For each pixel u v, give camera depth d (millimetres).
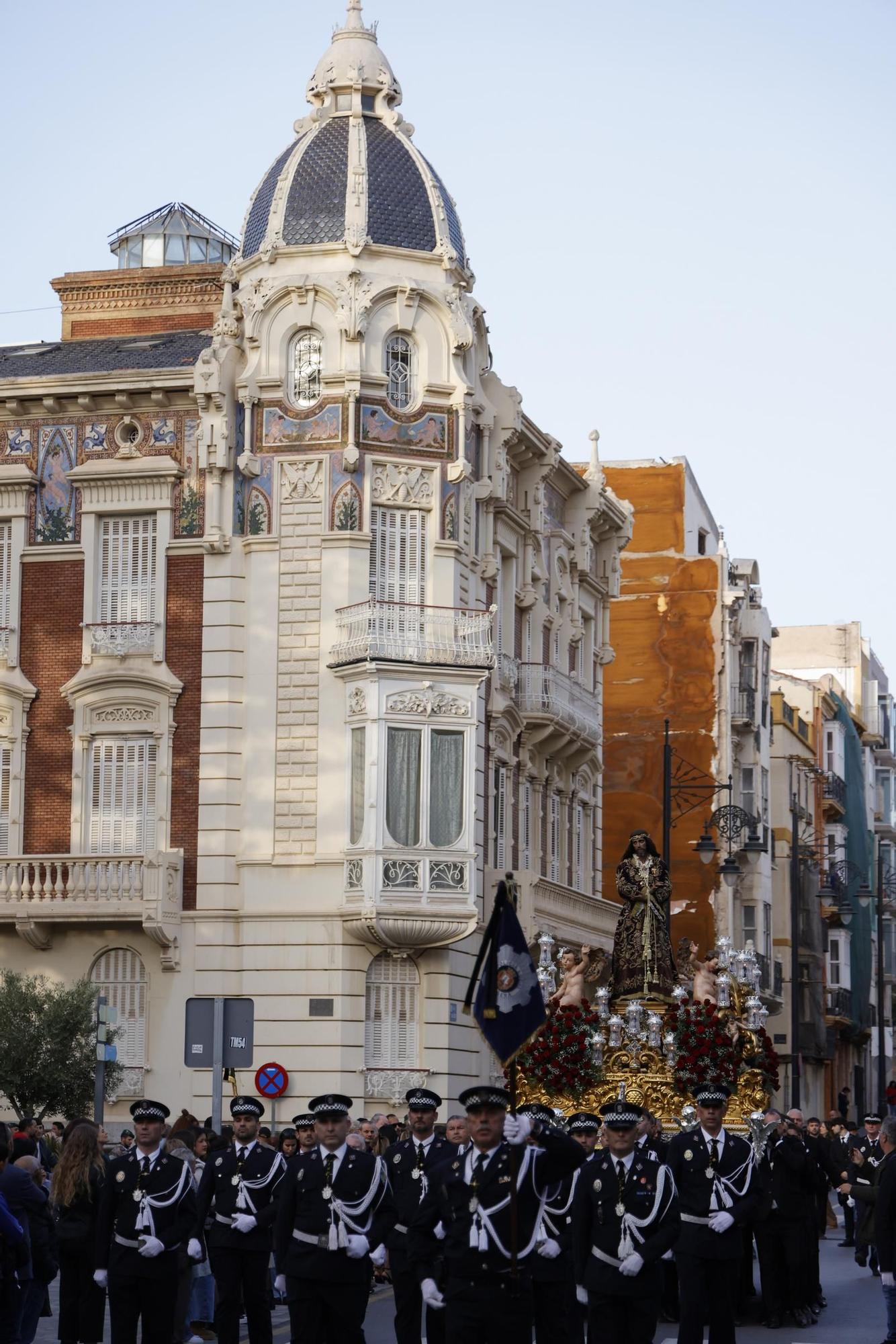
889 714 178375
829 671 169250
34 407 69750
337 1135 25406
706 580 104125
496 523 72750
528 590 76438
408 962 66438
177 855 66438
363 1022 65625
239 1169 29250
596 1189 25109
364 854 64750
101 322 81312
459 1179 22016
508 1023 24328
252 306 68188
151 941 66438
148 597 68500
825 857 134250
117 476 68688
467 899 65562
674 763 103250
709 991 41062
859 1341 34562
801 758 127938
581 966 42188
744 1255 38250
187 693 67688
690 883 101875
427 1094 29109
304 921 65750
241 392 67812
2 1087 62000
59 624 69188
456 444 68500
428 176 70188
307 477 67438
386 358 68062
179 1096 65625
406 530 67938
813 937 127062
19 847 68375
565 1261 24828
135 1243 27312
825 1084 136125
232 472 67938
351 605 66188
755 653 110625
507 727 74062
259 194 70688
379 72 71062
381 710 65125
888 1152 32312
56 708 68812
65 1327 29812
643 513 105438
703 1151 28281
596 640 87375
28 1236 25703
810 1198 37844
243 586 67688
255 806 66562
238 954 66312
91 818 68125
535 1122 22250
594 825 86625
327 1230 25078
